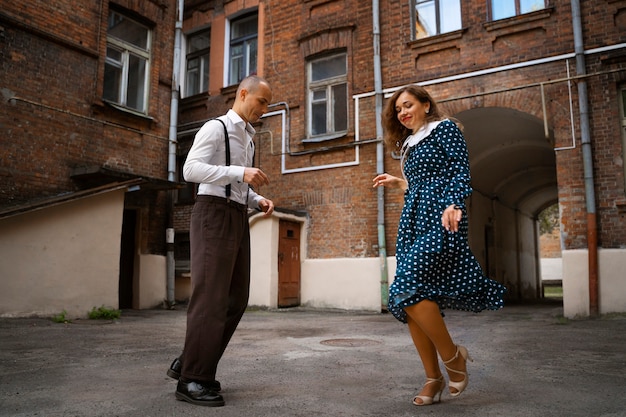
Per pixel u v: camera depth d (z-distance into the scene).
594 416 2.23
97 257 8.24
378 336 5.48
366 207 10.02
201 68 13.43
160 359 3.89
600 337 5.25
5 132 7.82
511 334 5.60
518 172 14.73
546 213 27.38
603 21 8.08
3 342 4.89
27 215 7.38
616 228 7.63
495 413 2.27
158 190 10.19
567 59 8.34
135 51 10.27
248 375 3.21
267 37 11.84
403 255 2.45
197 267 2.58
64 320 7.18
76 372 3.32
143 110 10.34
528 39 8.73
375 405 2.43
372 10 10.41
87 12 9.21
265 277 9.91
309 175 10.77
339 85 10.86
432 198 2.39
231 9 12.67
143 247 9.98
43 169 8.27
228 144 2.73
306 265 10.56
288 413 2.28
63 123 8.66
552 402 2.48
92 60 9.25
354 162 10.22
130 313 8.84
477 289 2.34
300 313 9.20
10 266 7.13
